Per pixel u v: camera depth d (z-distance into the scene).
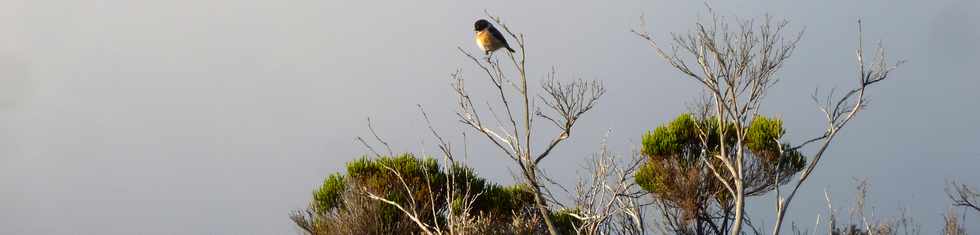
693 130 19.53
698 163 19.28
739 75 10.82
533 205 16.66
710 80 10.86
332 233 18.05
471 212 17.67
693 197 18.67
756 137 19.16
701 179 18.98
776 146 19.12
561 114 10.92
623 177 11.23
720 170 18.89
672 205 18.91
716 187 19.03
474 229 11.98
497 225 12.38
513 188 17.48
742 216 10.79
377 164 18.61
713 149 19.41
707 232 18.88
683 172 19.05
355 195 18.30
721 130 11.16
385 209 18.06
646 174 19.16
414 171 18.41
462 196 18.03
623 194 11.51
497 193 17.86
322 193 19.08
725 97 11.07
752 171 19.11
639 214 11.49
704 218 18.94
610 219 11.65
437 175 18.27
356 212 18.12
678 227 18.48
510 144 11.12
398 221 17.97
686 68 10.96
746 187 19.12
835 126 10.68
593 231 11.18
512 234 12.43
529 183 11.23
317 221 18.97
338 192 19.00
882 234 9.59
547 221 11.33
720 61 10.77
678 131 19.53
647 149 19.52
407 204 17.95
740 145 10.98
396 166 18.33
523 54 10.70
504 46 14.60
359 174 18.67
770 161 19.12
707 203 19.08
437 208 18.28
